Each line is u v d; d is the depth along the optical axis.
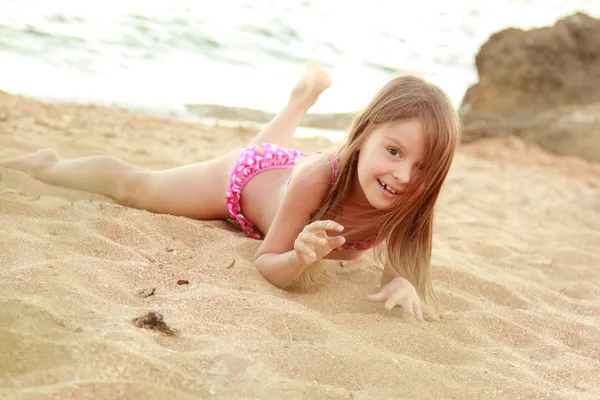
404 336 2.47
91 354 1.87
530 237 4.93
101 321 2.09
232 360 2.00
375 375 2.10
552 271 4.02
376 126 2.63
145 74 8.56
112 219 3.12
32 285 2.22
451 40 14.70
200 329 2.19
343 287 2.93
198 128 6.98
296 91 3.84
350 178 2.79
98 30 9.79
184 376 1.88
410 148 2.56
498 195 6.44
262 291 2.70
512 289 3.39
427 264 2.90
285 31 12.30
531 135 9.18
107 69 8.38
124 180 3.54
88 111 6.67
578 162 8.53
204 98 8.18
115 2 11.45
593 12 19.73
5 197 3.18
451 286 3.29
